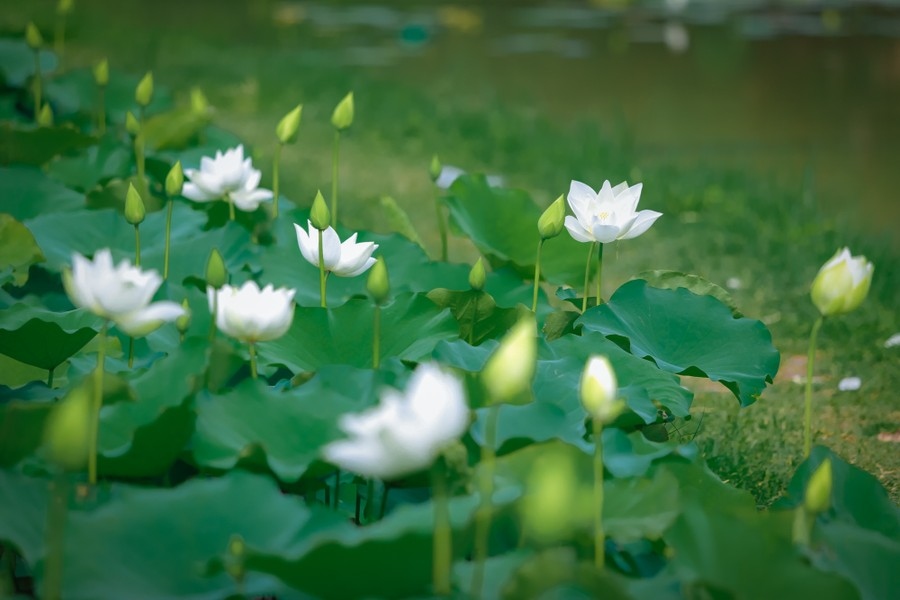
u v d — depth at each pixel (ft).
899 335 24.71
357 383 19.62
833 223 28.76
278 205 23.90
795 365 24.38
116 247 22.52
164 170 24.85
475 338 21.29
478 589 18.31
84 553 18.48
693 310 21.12
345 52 55.16
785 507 19.33
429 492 19.65
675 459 19.47
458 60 54.24
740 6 79.92
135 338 20.86
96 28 52.70
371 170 32.71
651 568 19.08
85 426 18.03
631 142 37.06
